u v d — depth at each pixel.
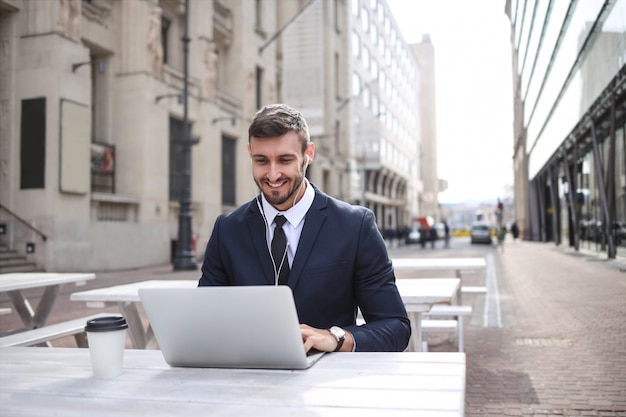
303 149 1.99
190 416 1.29
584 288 10.36
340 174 40.44
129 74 19.19
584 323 6.83
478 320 7.51
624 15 10.44
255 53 28.66
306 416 1.26
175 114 21.08
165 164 20.31
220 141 24.39
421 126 94.56
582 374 4.57
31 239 15.09
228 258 2.18
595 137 15.76
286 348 1.61
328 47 38.00
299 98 25.72
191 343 1.71
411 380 1.51
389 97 56.59
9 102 15.55
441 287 4.50
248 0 27.84
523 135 42.22
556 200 30.06
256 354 1.65
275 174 1.93
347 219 2.10
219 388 1.51
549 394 4.08
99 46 18.56
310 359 1.73
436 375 1.55
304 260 2.03
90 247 16.44
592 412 3.66
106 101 19.23
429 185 93.56
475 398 4.04
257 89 29.91
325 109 37.72
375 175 52.91
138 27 19.28
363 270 2.10
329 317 2.06
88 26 17.95
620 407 3.73
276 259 2.06
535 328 6.73
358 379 1.54
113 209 18.06
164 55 22.78
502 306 8.73
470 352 5.57
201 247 22.75
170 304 1.67
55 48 15.26
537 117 29.95
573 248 24.86
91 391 1.54
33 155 15.23
